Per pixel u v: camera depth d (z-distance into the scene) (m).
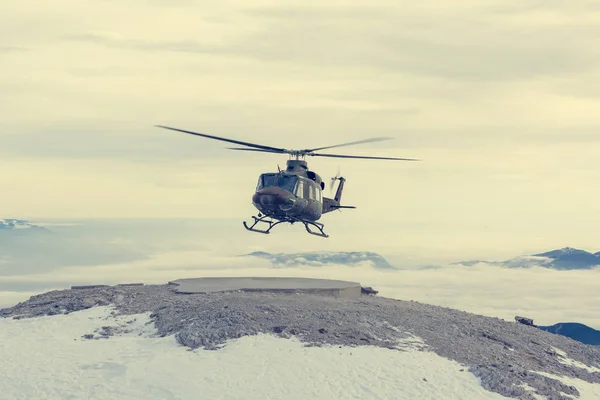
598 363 32.84
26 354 29.56
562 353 33.09
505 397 25.97
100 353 29.34
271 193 36.31
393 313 34.25
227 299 34.16
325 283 39.62
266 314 31.81
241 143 38.78
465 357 29.52
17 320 33.97
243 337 29.66
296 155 39.94
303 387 25.88
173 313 32.66
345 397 25.31
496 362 29.17
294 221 39.09
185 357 28.33
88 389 26.23
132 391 25.92
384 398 25.34
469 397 25.73
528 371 28.53
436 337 31.56
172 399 25.23
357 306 34.75
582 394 27.77
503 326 35.66
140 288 38.75
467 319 35.69
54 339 31.17
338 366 27.48
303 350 28.66
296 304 33.72
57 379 27.08
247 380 26.33
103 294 36.84
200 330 30.17
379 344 29.86
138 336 31.22
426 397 25.56
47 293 38.94
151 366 27.69
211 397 25.17
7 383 26.92
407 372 27.36
